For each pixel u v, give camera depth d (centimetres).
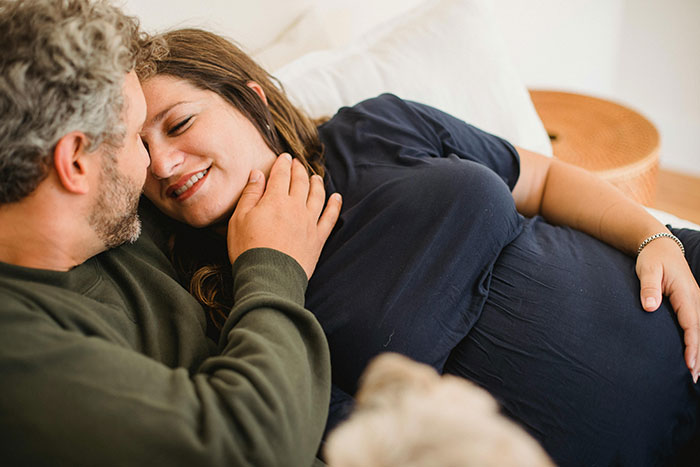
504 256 95
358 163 103
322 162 105
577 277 90
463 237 90
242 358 64
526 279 91
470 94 137
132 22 81
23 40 62
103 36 66
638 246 99
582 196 110
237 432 59
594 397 81
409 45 136
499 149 112
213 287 91
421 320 85
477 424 39
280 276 77
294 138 104
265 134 99
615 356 83
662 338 86
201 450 56
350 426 41
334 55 135
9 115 62
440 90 134
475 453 36
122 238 79
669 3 237
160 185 91
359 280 88
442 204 91
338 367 86
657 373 84
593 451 80
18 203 68
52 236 70
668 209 238
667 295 91
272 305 71
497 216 93
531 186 116
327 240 94
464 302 90
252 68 105
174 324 79
